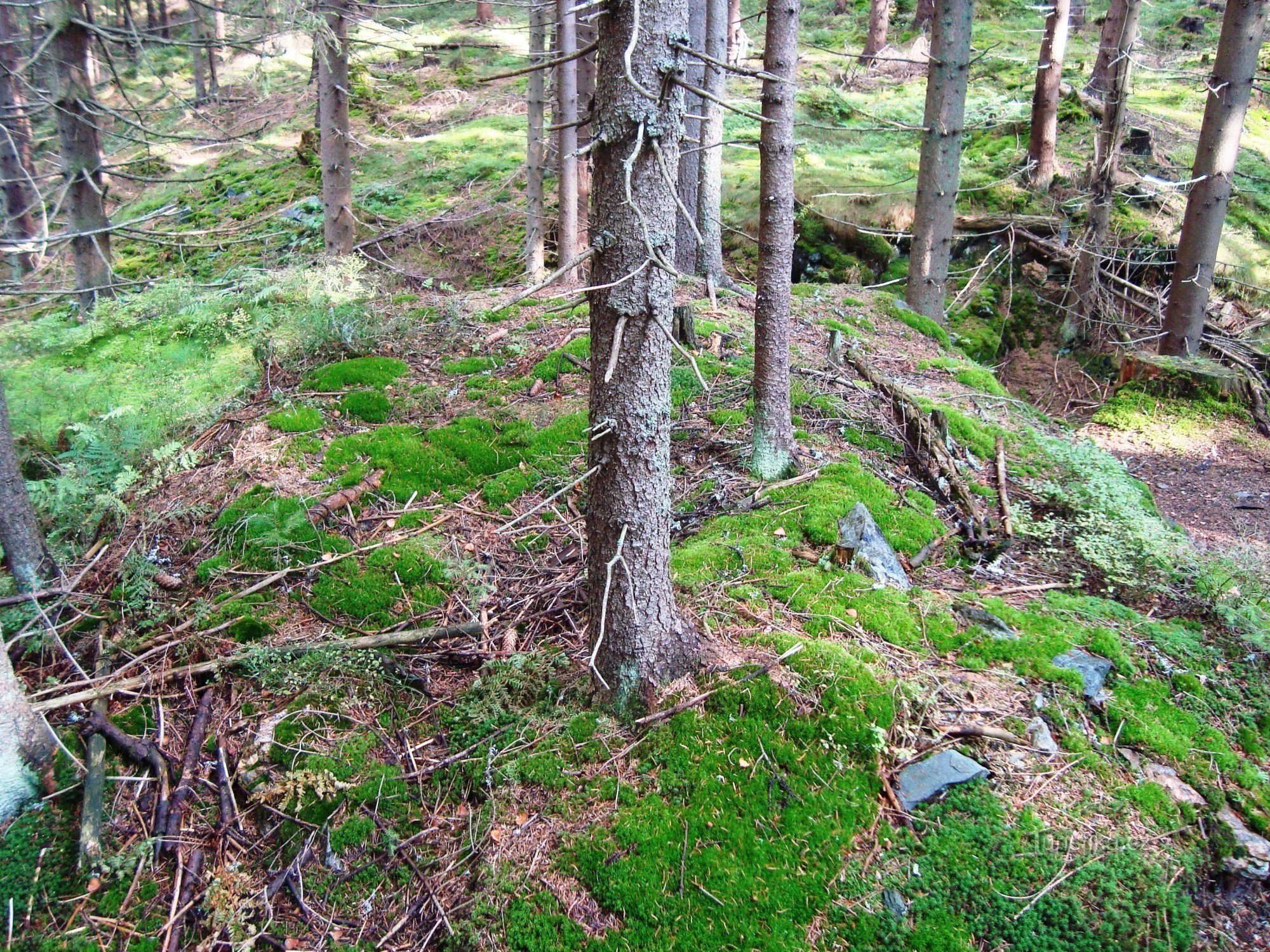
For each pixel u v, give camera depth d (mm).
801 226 13039
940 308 10641
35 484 5215
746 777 3336
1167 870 3186
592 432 3268
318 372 6520
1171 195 13031
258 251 14266
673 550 4746
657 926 2961
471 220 14531
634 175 2936
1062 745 3596
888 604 4242
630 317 3117
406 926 3102
